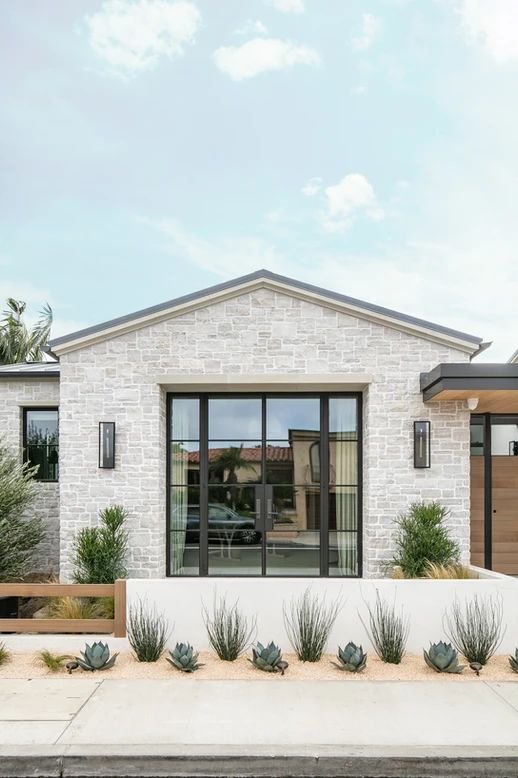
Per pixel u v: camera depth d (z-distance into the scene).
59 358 10.13
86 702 5.73
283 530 10.28
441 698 5.88
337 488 10.33
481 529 10.93
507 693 6.04
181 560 10.27
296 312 9.91
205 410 10.45
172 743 4.88
